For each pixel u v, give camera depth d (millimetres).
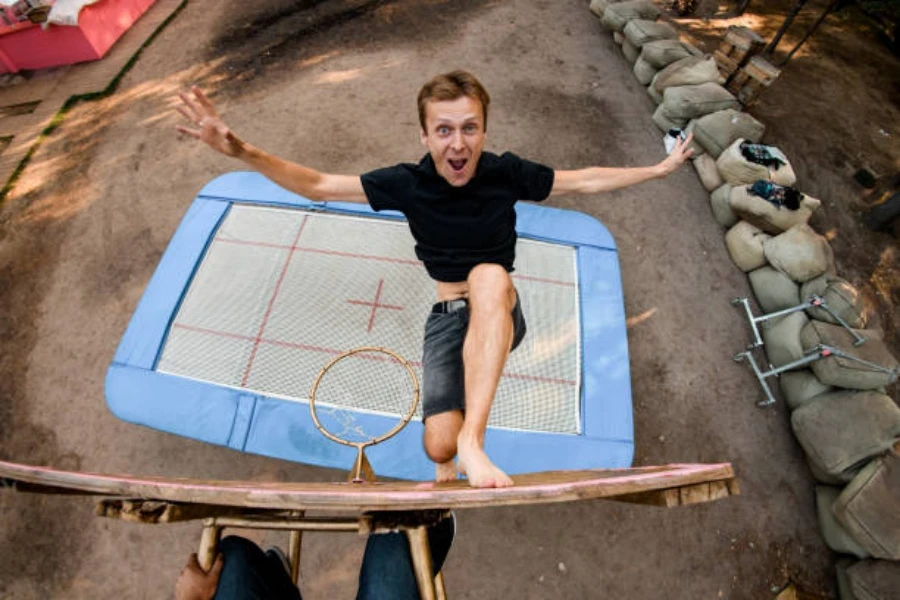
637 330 5098
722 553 4145
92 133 6453
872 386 4164
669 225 5793
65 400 4605
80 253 5441
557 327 4316
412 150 6336
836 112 7012
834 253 5730
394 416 3814
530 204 4977
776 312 4867
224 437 3748
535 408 3959
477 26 7852
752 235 5340
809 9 8531
